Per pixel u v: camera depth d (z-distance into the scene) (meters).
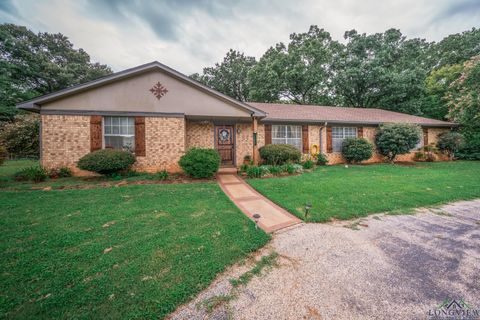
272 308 1.89
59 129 7.28
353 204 4.80
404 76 16.44
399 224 3.89
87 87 7.34
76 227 3.43
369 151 10.78
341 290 2.14
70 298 1.90
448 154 13.50
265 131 10.48
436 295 2.07
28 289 2.02
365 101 19.69
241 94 27.72
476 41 18.59
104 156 6.68
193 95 8.35
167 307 1.84
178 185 6.31
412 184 6.62
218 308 1.88
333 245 3.10
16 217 3.79
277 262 2.65
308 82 19.23
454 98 12.95
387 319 1.79
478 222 3.97
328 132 11.45
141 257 2.60
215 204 4.70
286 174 8.16
